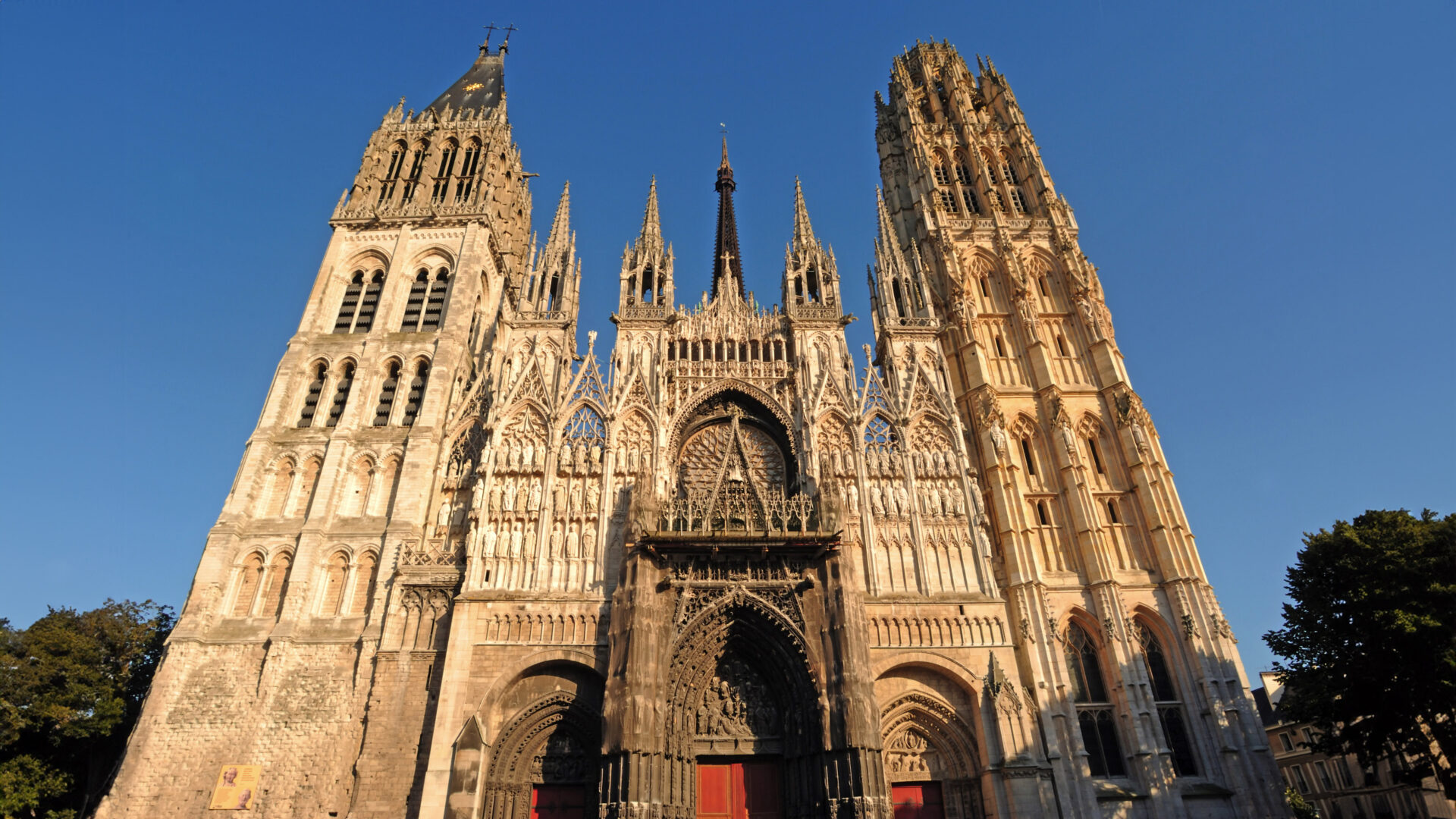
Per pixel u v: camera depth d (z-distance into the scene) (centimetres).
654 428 5422
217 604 4919
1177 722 4941
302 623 4847
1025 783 4297
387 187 7094
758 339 6019
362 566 5091
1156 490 5584
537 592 4781
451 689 4438
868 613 4803
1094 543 5362
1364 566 4516
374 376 5866
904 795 4481
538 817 4306
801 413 5519
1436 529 4509
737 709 4566
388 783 4272
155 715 4494
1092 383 6203
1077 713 4931
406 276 6425
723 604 4578
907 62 8788
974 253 6938
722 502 5184
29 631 5756
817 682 4347
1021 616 5034
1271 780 4622
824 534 4650
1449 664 4094
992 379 6197
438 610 4800
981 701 4591
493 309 6994
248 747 4441
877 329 6341
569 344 5866
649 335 5884
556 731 4516
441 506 5338
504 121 7594
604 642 4619
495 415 5397
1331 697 4566
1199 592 5200
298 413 5769
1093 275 6706
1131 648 5031
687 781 4275
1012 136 7775
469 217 6644
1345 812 7900
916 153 7575
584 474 5250
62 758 5638
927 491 5341
